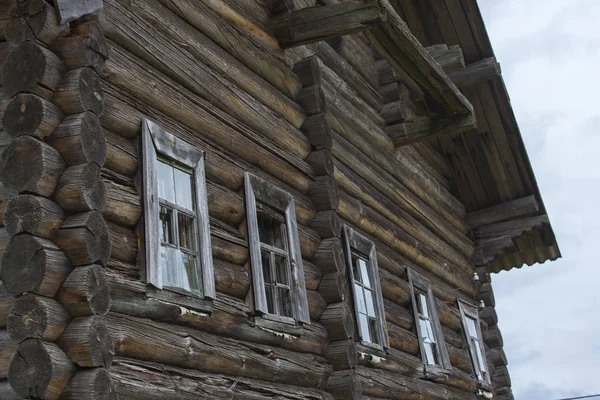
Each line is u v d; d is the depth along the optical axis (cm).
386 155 1074
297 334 692
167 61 612
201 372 563
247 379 612
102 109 511
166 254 562
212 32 694
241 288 640
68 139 481
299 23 802
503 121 1298
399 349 962
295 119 805
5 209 462
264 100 750
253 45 761
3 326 459
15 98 479
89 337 449
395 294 991
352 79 1034
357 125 1004
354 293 852
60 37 506
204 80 656
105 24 550
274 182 739
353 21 782
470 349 1223
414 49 855
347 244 867
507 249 1466
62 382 441
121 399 477
